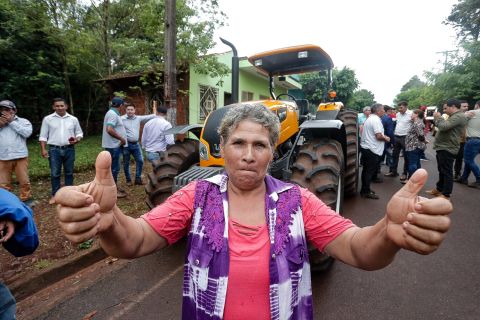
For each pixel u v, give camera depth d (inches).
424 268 113.0
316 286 101.3
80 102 470.3
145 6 331.0
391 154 297.7
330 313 87.7
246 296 40.9
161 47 342.0
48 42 377.1
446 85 729.0
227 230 42.3
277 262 40.4
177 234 45.4
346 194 199.8
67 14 359.3
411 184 32.9
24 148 173.3
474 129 229.1
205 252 41.6
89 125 486.3
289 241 41.6
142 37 438.0
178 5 275.0
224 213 43.2
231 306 41.0
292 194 45.5
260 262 41.1
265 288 41.0
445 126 188.4
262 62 177.5
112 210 35.2
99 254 124.1
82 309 93.0
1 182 169.0
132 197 188.1
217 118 115.6
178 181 107.8
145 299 97.1
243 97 513.0
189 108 391.5
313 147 114.6
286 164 119.6
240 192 46.0
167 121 212.4
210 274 41.0
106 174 34.0
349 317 86.1
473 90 674.2
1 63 354.0
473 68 673.0
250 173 43.3
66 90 425.4
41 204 178.5
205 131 116.2
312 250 93.2
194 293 42.5
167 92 208.8
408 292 97.8
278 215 42.9
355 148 186.7
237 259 41.2
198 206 44.2
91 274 113.6
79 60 402.9
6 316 58.7
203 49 318.0
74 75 430.3
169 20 201.6
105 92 473.1
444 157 193.6
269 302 40.6
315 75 599.2
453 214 171.3
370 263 38.9
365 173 201.5
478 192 217.9
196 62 328.8
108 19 395.2
